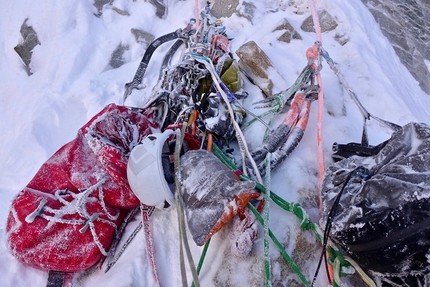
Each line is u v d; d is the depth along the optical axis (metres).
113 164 1.92
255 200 1.85
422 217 1.38
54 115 2.70
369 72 2.78
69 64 2.94
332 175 1.83
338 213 1.60
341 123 2.42
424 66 3.38
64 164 1.99
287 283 1.69
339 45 3.00
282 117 2.42
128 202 1.93
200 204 1.67
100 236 1.83
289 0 3.39
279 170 2.10
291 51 2.92
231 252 1.71
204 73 2.35
